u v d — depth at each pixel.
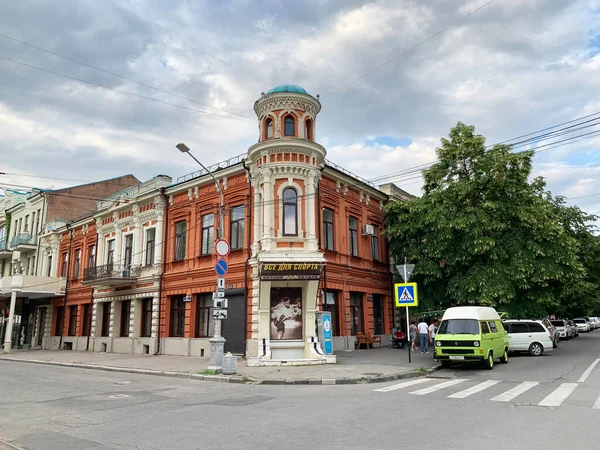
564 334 37.38
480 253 23.03
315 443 6.76
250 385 13.80
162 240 27.42
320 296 21.80
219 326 16.30
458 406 9.62
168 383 14.52
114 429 7.90
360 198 27.39
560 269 22.36
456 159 24.72
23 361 25.58
